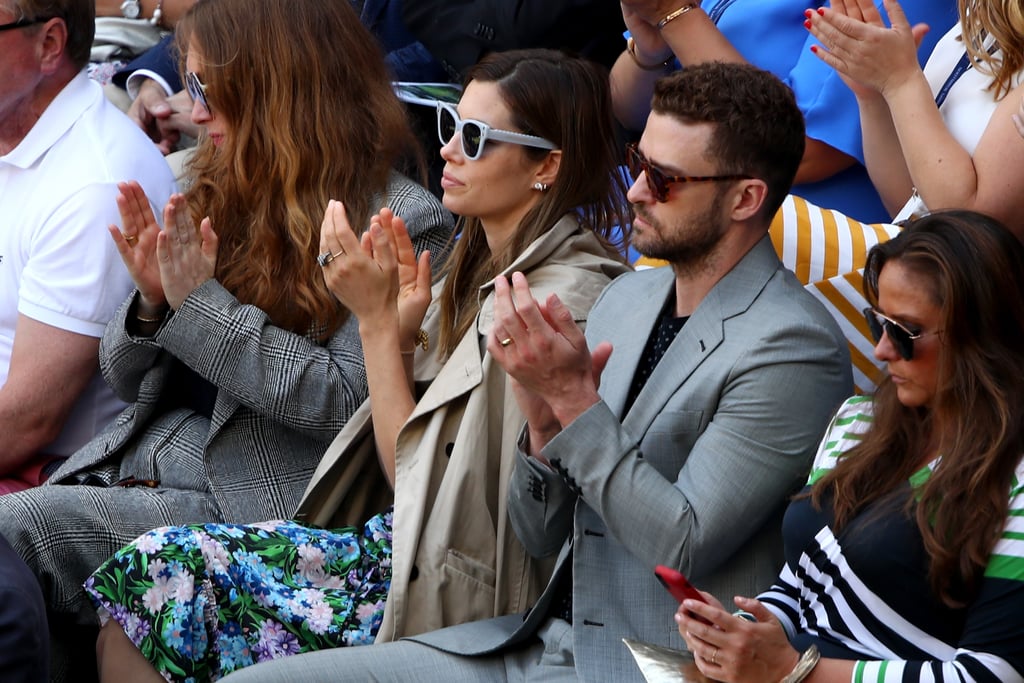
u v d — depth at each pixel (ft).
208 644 42.29
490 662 39.45
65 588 46.39
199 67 51.42
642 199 39.04
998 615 30.73
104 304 53.42
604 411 36.86
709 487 36.35
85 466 51.44
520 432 42.11
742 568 37.81
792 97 38.75
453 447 43.37
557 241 46.29
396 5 68.03
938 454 33.06
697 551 36.19
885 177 49.52
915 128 44.42
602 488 36.52
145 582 41.81
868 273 34.42
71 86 55.31
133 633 41.60
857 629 33.30
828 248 45.29
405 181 52.95
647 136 38.93
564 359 36.42
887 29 45.16
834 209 52.65
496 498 43.47
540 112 46.14
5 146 54.60
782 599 35.37
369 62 52.65
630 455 36.68
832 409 37.35
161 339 48.47
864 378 43.19
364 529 45.73
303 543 44.68
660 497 36.27
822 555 34.30
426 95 62.18
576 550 38.58
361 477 48.06
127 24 74.54
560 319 36.40
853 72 45.47
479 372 43.39
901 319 32.83
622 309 42.09
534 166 46.70
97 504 47.32
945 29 51.52
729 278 38.78
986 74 45.34
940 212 33.32
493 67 46.78
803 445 36.78
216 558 42.73
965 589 31.48
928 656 32.32
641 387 40.42
